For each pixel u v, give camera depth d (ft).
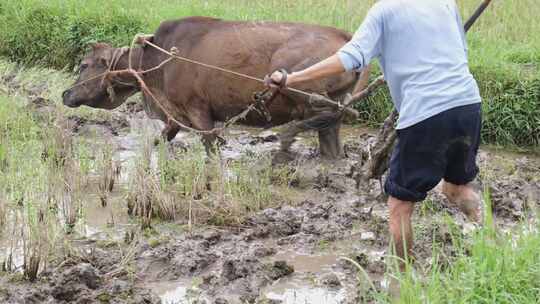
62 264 20.13
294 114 24.62
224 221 22.44
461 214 22.48
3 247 21.16
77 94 26.21
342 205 23.24
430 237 21.03
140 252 20.98
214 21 25.21
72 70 34.42
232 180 24.21
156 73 25.72
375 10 18.67
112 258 20.63
